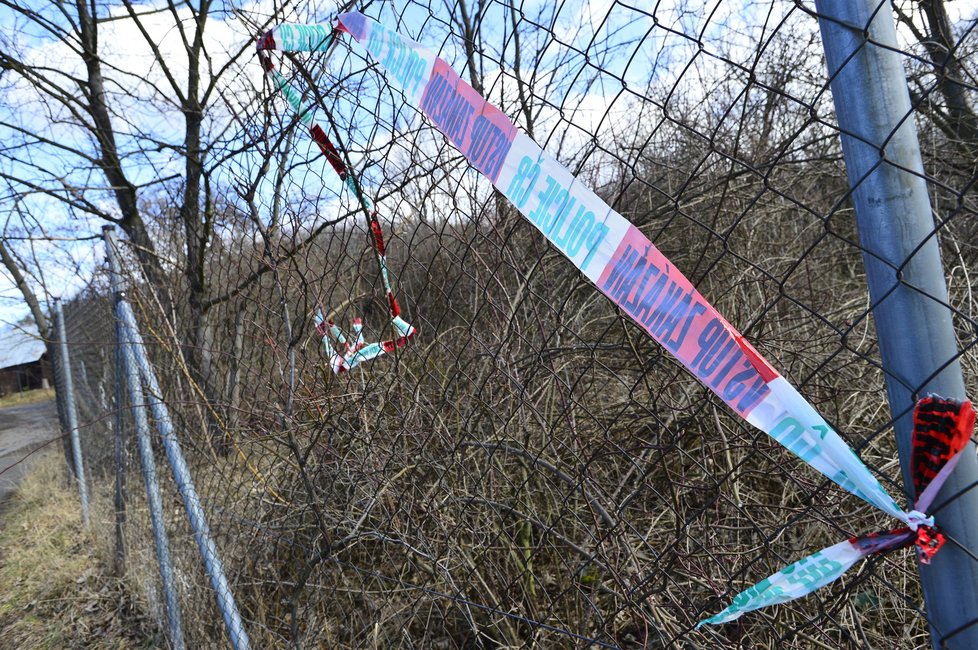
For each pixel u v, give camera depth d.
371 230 1.58
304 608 2.09
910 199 0.68
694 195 2.48
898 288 0.68
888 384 0.71
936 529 0.67
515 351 1.86
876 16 0.67
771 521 1.77
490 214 1.50
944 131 2.58
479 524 1.93
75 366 5.49
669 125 2.13
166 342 2.52
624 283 0.90
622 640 1.80
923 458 0.66
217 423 2.32
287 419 1.81
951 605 0.67
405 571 2.13
